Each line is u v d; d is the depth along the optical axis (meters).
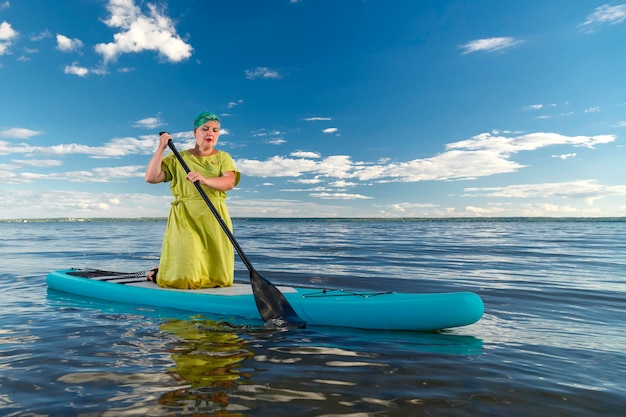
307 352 2.56
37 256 10.22
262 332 3.05
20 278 6.11
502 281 6.11
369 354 2.54
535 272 7.27
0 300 4.32
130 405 1.75
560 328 3.31
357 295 3.54
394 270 7.55
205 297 3.77
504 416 1.72
